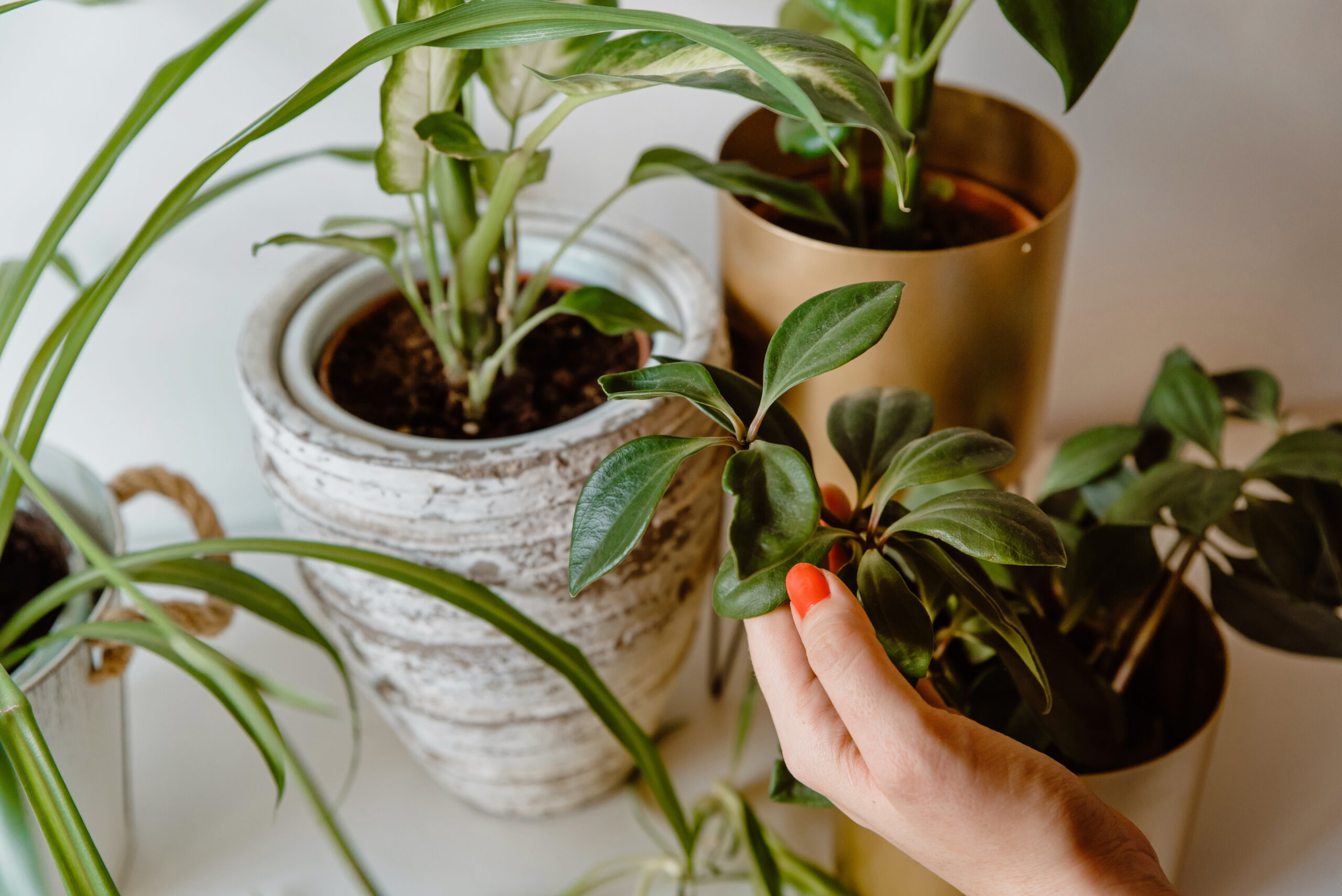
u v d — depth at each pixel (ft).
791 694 1.40
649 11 1.25
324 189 2.09
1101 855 1.32
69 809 1.36
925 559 1.42
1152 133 2.21
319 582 1.71
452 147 1.50
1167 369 1.81
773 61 1.34
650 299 1.80
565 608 1.65
